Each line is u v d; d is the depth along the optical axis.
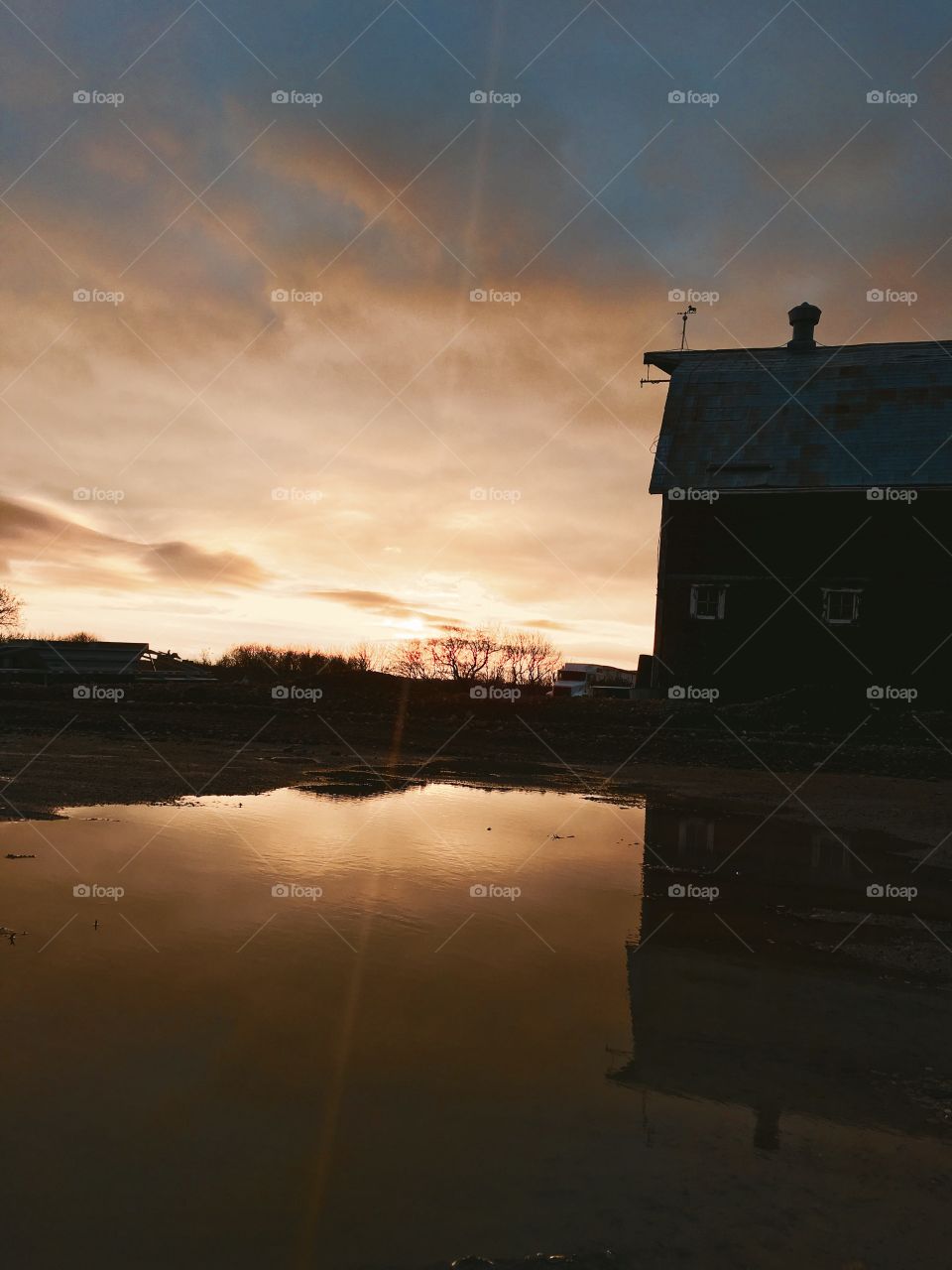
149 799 10.81
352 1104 3.80
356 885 7.42
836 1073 4.42
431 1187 3.25
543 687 32.97
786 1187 3.39
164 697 27.30
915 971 6.07
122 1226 2.92
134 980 5.01
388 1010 4.84
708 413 29.06
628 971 5.75
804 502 26.91
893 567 26.19
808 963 6.12
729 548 27.38
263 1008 4.74
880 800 13.66
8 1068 3.94
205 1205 3.06
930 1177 3.51
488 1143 3.57
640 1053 4.52
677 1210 3.19
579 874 8.35
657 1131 3.75
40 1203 3.02
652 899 7.59
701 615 27.45
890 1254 3.01
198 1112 3.66
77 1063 4.02
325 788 12.94
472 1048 4.44
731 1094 4.13
